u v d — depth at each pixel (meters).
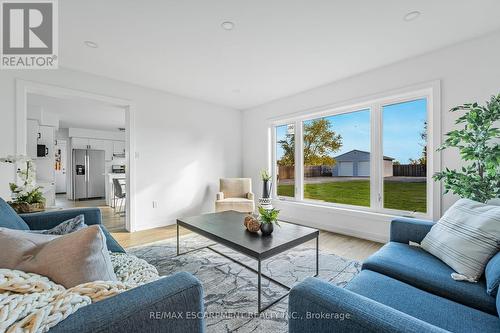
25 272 0.75
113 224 4.03
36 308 0.60
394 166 3.00
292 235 1.99
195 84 3.52
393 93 2.82
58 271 0.74
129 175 3.49
